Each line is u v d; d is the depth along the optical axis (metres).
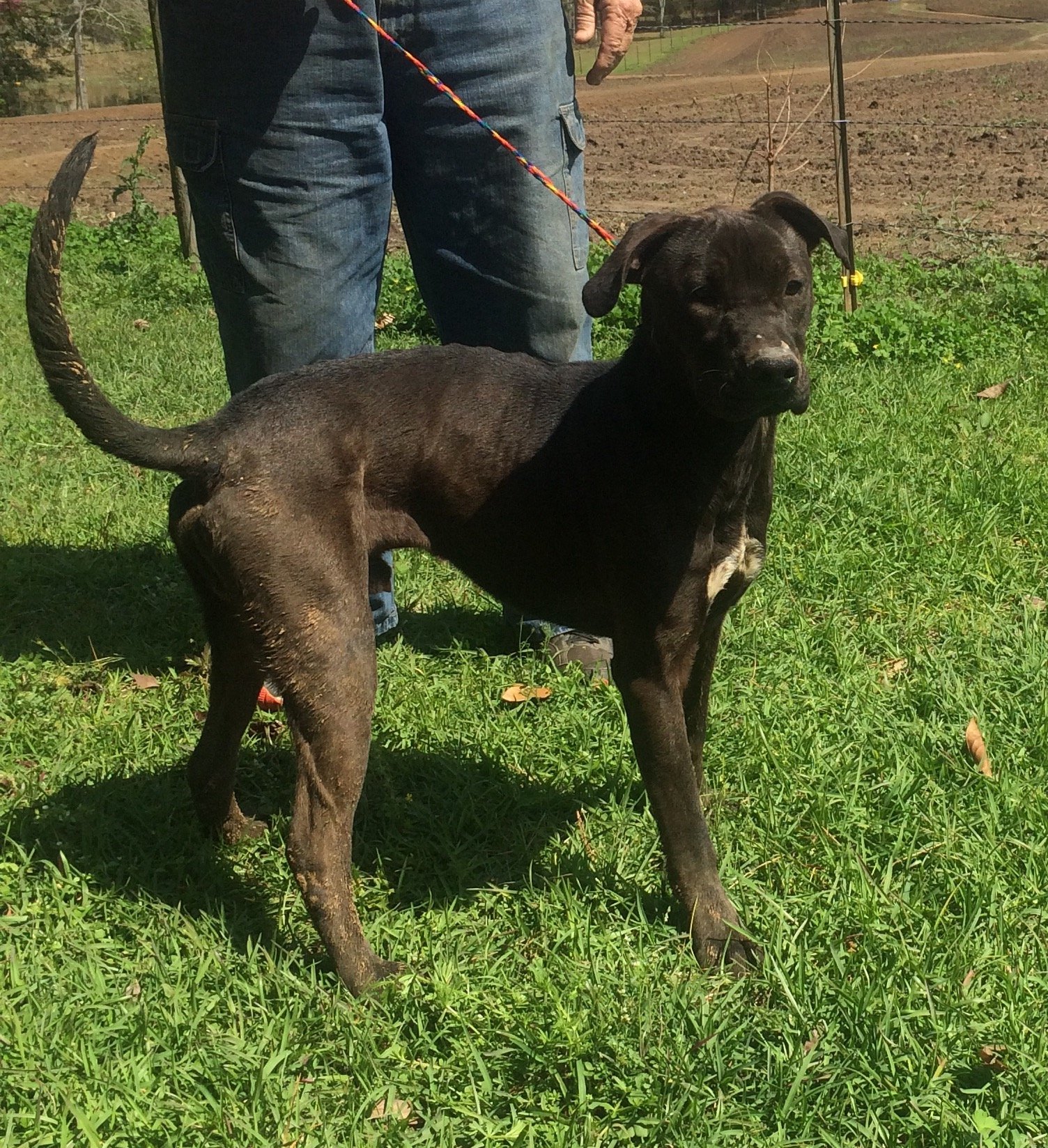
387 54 1.70
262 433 1.35
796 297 1.33
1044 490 2.29
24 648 1.95
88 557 2.22
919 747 1.63
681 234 1.34
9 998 1.26
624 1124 1.14
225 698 1.46
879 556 2.12
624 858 1.48
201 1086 1.16
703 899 1.35
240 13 1.62
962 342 3.25
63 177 1.29
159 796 1.60
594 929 1.36
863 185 5.69
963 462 2.45
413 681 1.86
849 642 1.90
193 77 1.68
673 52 13.78
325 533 1.33
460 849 1.50
